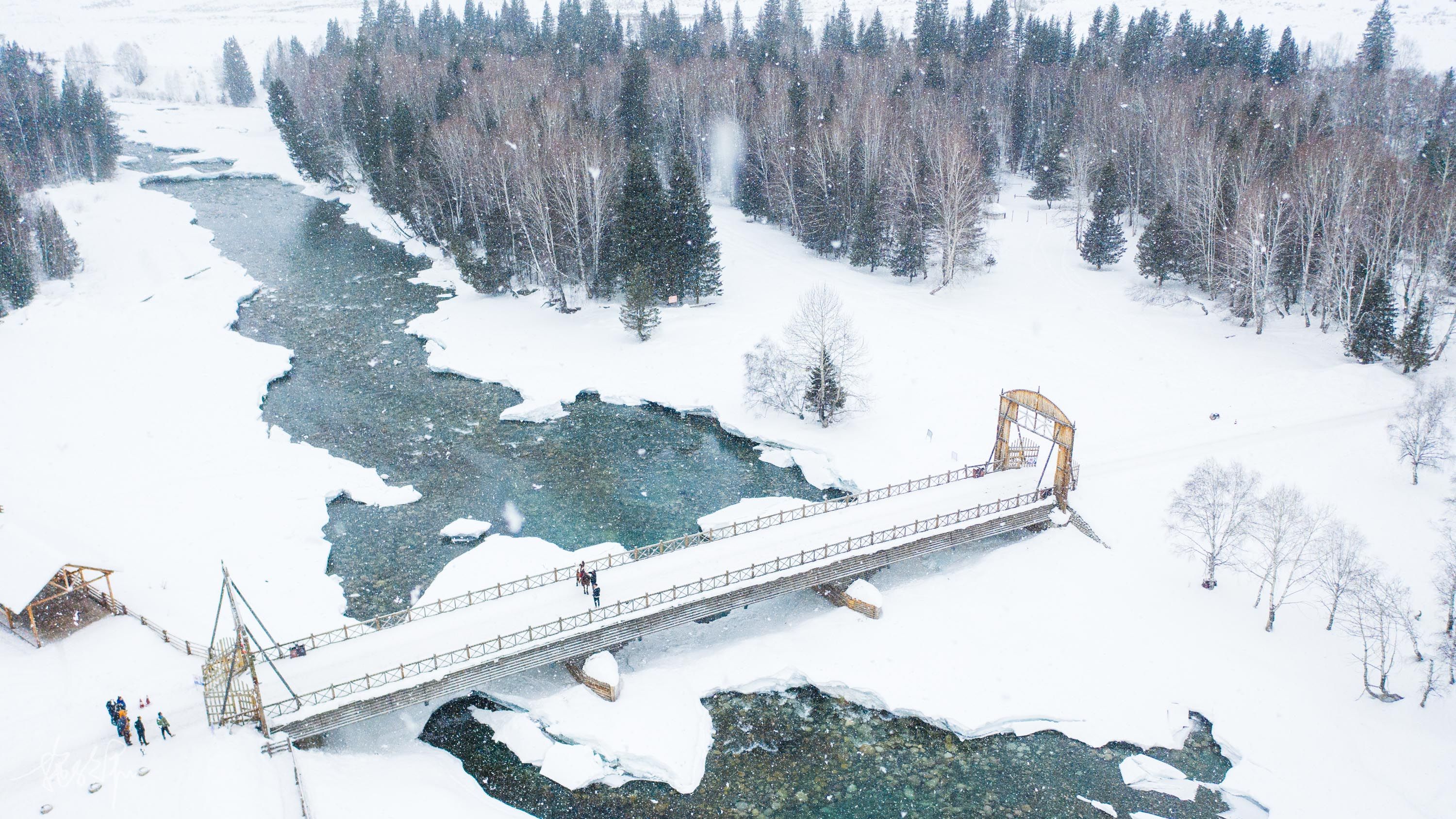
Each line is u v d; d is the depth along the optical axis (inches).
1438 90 4448.8
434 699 1502.2
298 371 2837.1
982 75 5014.8
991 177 4308.6
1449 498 1732.3
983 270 3378.4
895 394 2449.6
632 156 3046.3
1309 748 1369.3
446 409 2588.6
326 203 4736.7
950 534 1756.9
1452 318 2453.2
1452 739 1337.4
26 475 2095.2
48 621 1556.3
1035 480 1968.5
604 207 3216.0
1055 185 4210.1
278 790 1206.3
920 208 3378.4
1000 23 5979.3
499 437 2432.3
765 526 1812.3
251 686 1350.9
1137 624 1621.6
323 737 1387.8
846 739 1445.6
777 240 3875.5
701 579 1558.8
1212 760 1389.0
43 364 2738.7
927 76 4847.4
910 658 1577.3
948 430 2249.0
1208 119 3727.9
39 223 3459.6
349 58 5595.5
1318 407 2229.3
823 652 1596.9
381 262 3850.9
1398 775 1305.4
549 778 1363.2
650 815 1305.4
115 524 1907.0
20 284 3164.4
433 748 1417.3
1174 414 2252.7
